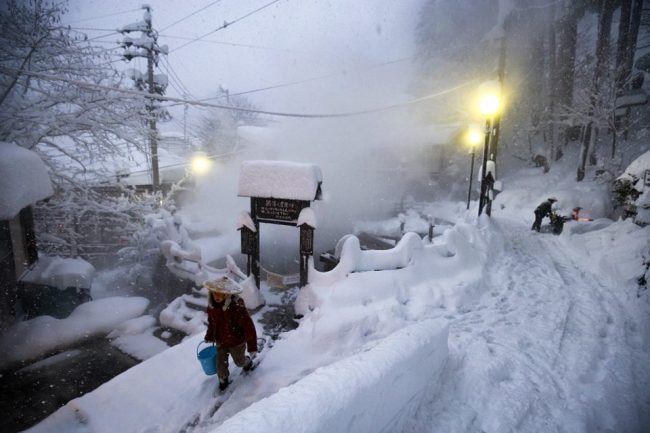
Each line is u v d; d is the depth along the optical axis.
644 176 9.47
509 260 9.46
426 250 7.49
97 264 13.90
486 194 15.50
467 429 2.88
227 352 4.36
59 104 10.70
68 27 9.98
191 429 3.75
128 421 4.05
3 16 9.29
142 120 12.06
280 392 2.26
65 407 4.38
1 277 7.37
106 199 12.78
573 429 2.93
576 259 9.62
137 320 7.90
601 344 4.68
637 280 6.74
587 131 22.00
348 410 2.20
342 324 5.23
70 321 7.62
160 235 12.26
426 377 3.25
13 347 6.74
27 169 6.91
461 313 6.01
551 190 22.28
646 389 3.63
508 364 4.00
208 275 8.62
